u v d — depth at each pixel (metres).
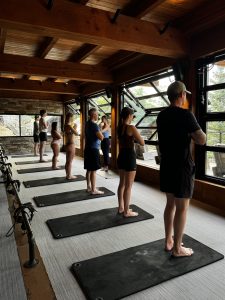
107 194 4.25
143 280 1.93
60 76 5.70
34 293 1.81
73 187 4.77
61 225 2.96
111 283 1.89
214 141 3.89
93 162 4.10
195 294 1.80
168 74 4.66
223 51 3.46
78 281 1.94
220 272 2.05
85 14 2.99
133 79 5.58
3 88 7.72
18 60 5.25
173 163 2.03
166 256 2.25
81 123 8.95
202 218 3.22
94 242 2.57
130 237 2.68
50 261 2.22
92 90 7.77
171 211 2.25
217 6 3.07
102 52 5.27
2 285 1.89
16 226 2.93
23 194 4.33
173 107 2.06
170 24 3.62
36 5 2.72
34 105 10.35
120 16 3.21
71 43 4.67
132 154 3.04
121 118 3.03
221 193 3.56
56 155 6.57
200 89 3.86
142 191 4.53
